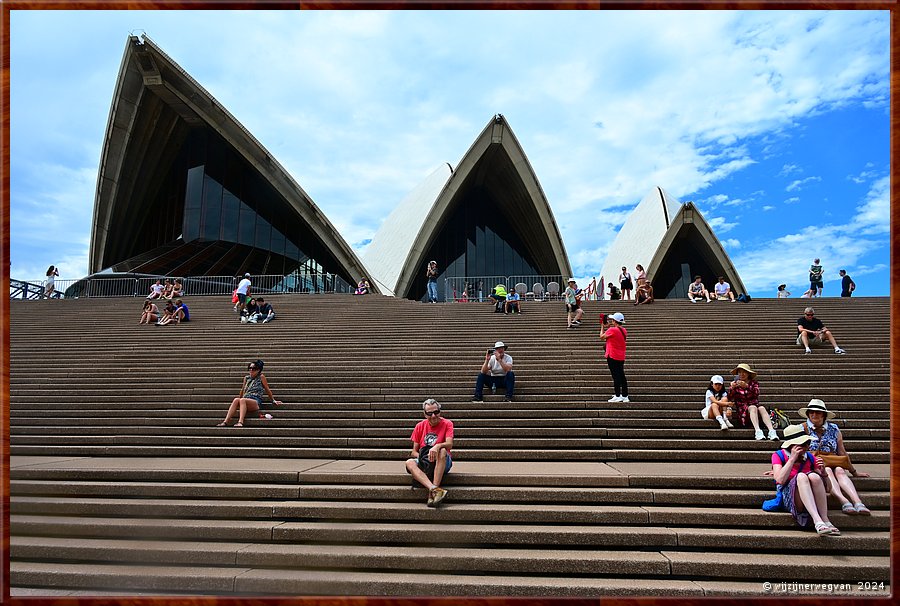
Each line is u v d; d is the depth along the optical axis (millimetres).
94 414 8820
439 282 32812
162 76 25562
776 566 4125
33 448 7410
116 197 28609
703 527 4750
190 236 29594
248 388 8539
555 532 4547
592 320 13930
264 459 6973
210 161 30547
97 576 4215
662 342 11727
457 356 11234
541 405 8562
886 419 7859
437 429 5445
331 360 11195
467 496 5227
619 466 6270
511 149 28031
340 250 28875
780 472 4820
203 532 4750
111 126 26609
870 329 12562
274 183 28141
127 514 5141
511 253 34125
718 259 32844
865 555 4355
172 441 7547
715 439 7266
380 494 5305
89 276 22219
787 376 9547
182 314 14906
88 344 12656
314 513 5023
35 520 4953
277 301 17016
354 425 8281
